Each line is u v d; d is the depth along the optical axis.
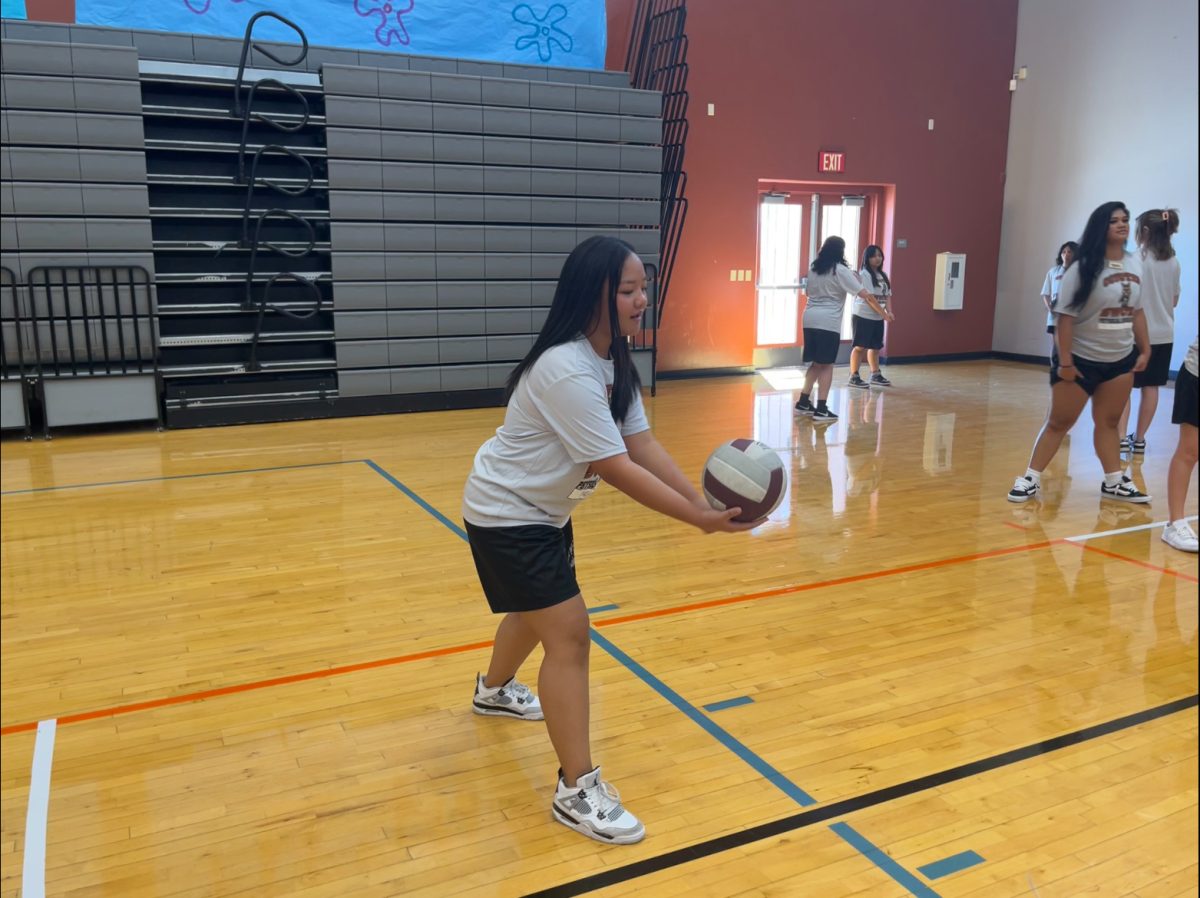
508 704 2.77
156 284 7.39
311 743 2.63
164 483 5.59
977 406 8.58
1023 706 2.85
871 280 9.55
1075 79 11.16
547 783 2.43
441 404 8.34
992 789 2.39
